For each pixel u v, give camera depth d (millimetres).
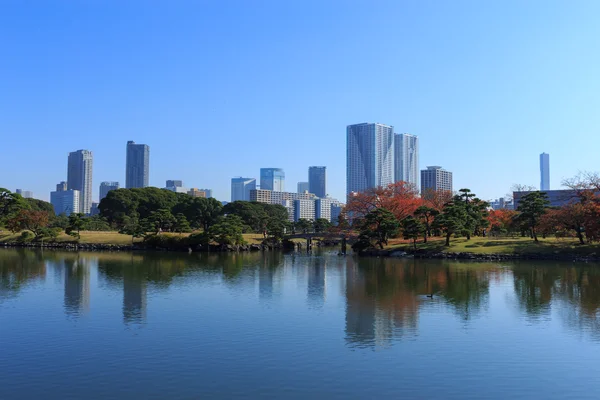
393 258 95438
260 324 34562
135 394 21516
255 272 68875
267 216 161875
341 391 21969
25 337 30734
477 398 21344
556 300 44812
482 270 71188
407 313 38719
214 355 27078
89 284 54781
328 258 96688
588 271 68938
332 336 31297
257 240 133000
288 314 38125
